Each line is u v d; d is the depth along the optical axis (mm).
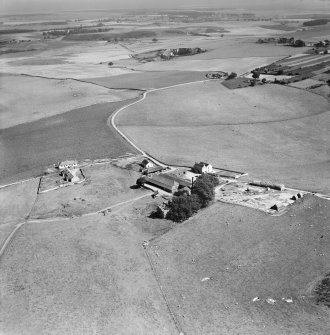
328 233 106125
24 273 100188
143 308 86062
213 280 92562
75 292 92438
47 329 82625
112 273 97625
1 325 84625
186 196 121375
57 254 106375
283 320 79562
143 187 141500
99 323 83062
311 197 124188
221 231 110750
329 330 76125
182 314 83625
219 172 149625
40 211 129875
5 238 116188
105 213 125312
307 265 94562
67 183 148000
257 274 93062
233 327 79125
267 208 119938
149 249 106062
